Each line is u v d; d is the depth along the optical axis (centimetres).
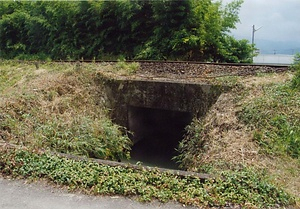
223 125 485
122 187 301
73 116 590
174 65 812
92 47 1245
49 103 606
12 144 400
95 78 759
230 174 324
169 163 668
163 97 682
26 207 279
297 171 344
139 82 705
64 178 321
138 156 715
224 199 283
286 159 372
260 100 497
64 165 347
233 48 1198
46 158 363
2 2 1734
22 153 370
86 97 701
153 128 884
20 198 294
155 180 318
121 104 736
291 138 405
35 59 1387
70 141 486
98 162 362
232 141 427
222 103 555
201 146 504
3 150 376
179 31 1019
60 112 606
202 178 319
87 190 304
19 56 1505
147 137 866
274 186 298
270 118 450
